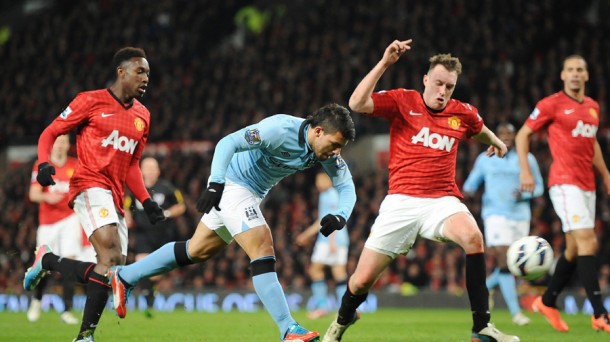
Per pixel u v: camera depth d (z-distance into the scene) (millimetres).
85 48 45844
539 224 26656
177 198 18859
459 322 16562
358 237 28094
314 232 19609
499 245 16719
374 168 35531
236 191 9820
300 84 38438
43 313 20453
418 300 23906
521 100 33281
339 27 41938
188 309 24359
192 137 36750
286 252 28359
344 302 10273
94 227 10281
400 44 9266
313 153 9516
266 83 38875
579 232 13180
